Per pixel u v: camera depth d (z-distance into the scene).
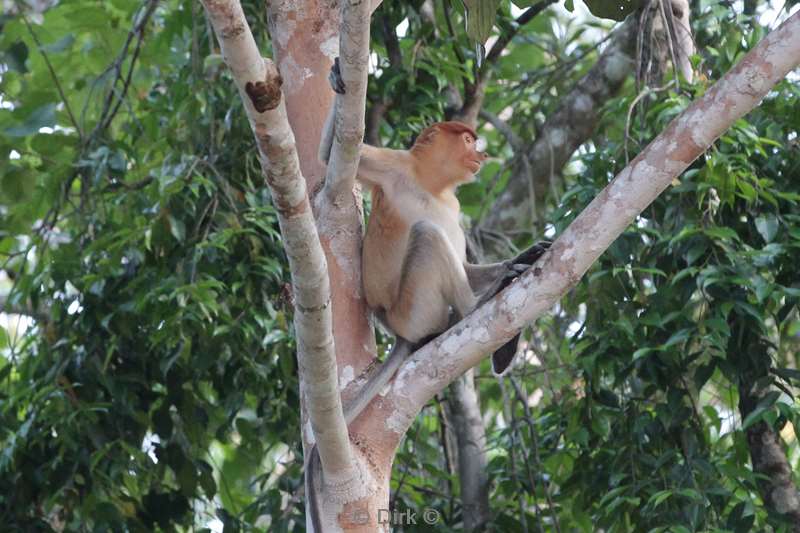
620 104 10.89
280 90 5.84
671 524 9.30
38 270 11.36
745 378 9.98
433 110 12.32
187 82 11.91
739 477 9.77
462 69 12.64
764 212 9.98
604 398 10.45
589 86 14.29
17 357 12.25
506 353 9.04
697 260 9.90
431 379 7.65
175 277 10.19
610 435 10.36
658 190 7.08
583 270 7.20
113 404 10.80
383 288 8.98
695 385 9.95
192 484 11.03
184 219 10.73
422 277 8.99
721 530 9.16
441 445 13.09
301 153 8.65
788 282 9.90
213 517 11.38
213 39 11.88
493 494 12.47
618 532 9.92
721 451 10.67
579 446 10.59
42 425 10.73
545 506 12.03
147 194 11.53
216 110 11.61
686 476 9.69
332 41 8.84
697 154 7.01
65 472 10.59
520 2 9.79
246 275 10.41
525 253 8.77
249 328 10.17
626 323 9.53
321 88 8.73
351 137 7.38
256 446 11.70
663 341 9.88
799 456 13.03
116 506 10.60
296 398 11.05
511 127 15.56
